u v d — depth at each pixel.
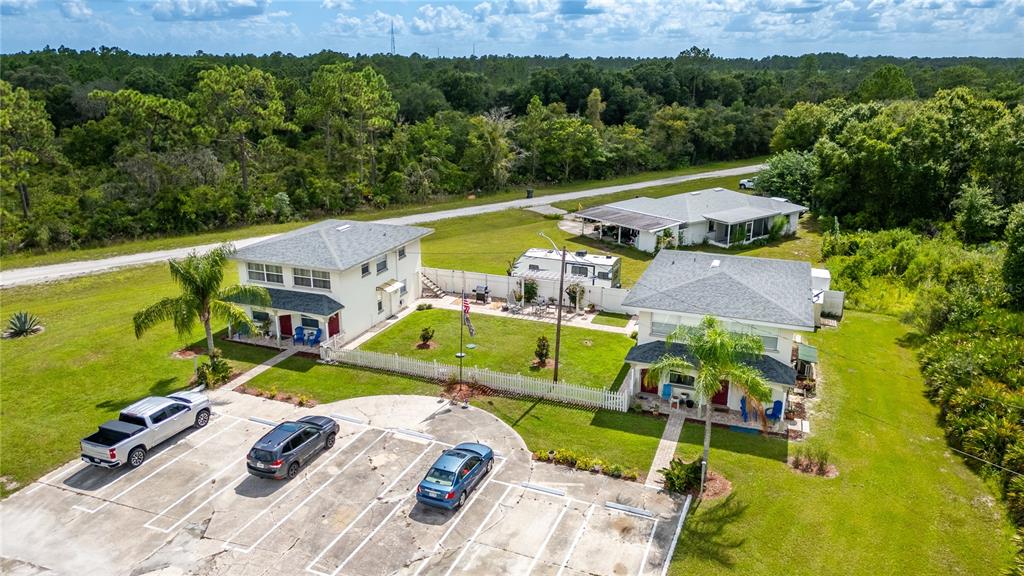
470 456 25.53
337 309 39.72
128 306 47.53
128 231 72.50
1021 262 42.47
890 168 70.44
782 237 71.50
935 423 31.70
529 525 23.55
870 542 22.88
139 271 58.88
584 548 22.31
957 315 40.34
